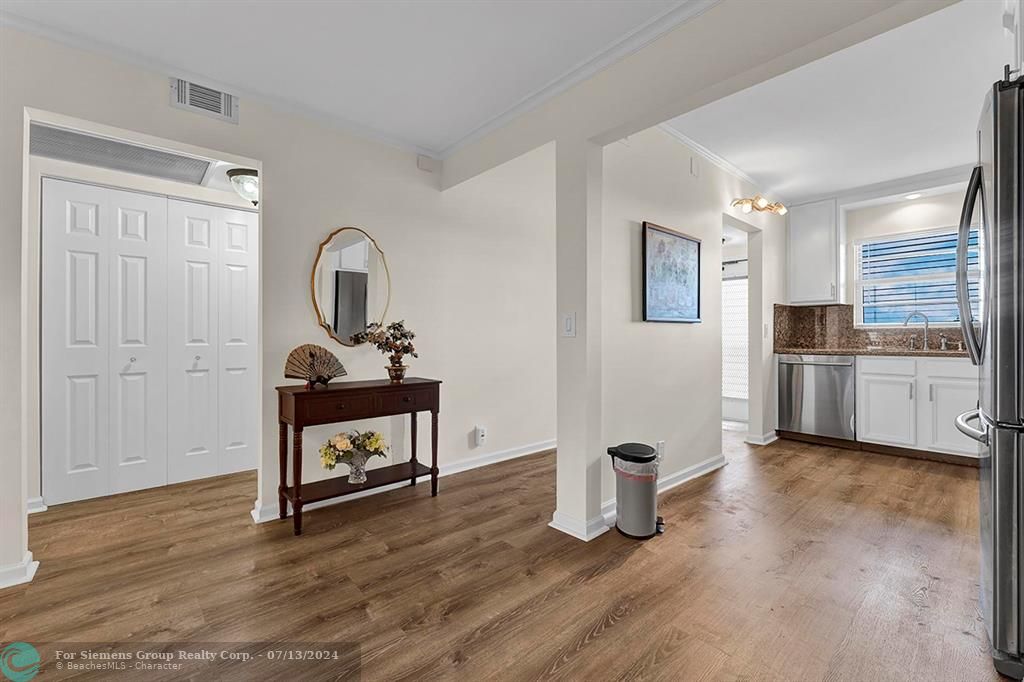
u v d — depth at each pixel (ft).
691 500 9.89
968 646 5.28
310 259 9.42
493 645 5.29
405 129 10.21
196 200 11.26
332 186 9.73
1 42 6.46
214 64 7.74
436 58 7.62
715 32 6.21
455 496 10.09
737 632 5.52
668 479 10.71
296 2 6.27
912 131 10.73
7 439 6.51
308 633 5.48
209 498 9.96
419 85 8.45
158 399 10.71
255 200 10.76
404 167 10.87
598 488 8.35
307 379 8.68
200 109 8.13
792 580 6.67
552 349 14.38
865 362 13.89
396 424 10.87
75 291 9.70
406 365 10.82
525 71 8.01
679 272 11.01
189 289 11.18
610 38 7.11
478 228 12.37
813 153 12.00
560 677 4.80
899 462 12.80
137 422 10.43
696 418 11.67
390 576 6.75
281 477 8.77
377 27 6.81
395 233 10.71
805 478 11.41
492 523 8.67
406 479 9.68
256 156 8.73
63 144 8.82
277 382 8.98
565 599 6.19
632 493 8.05
